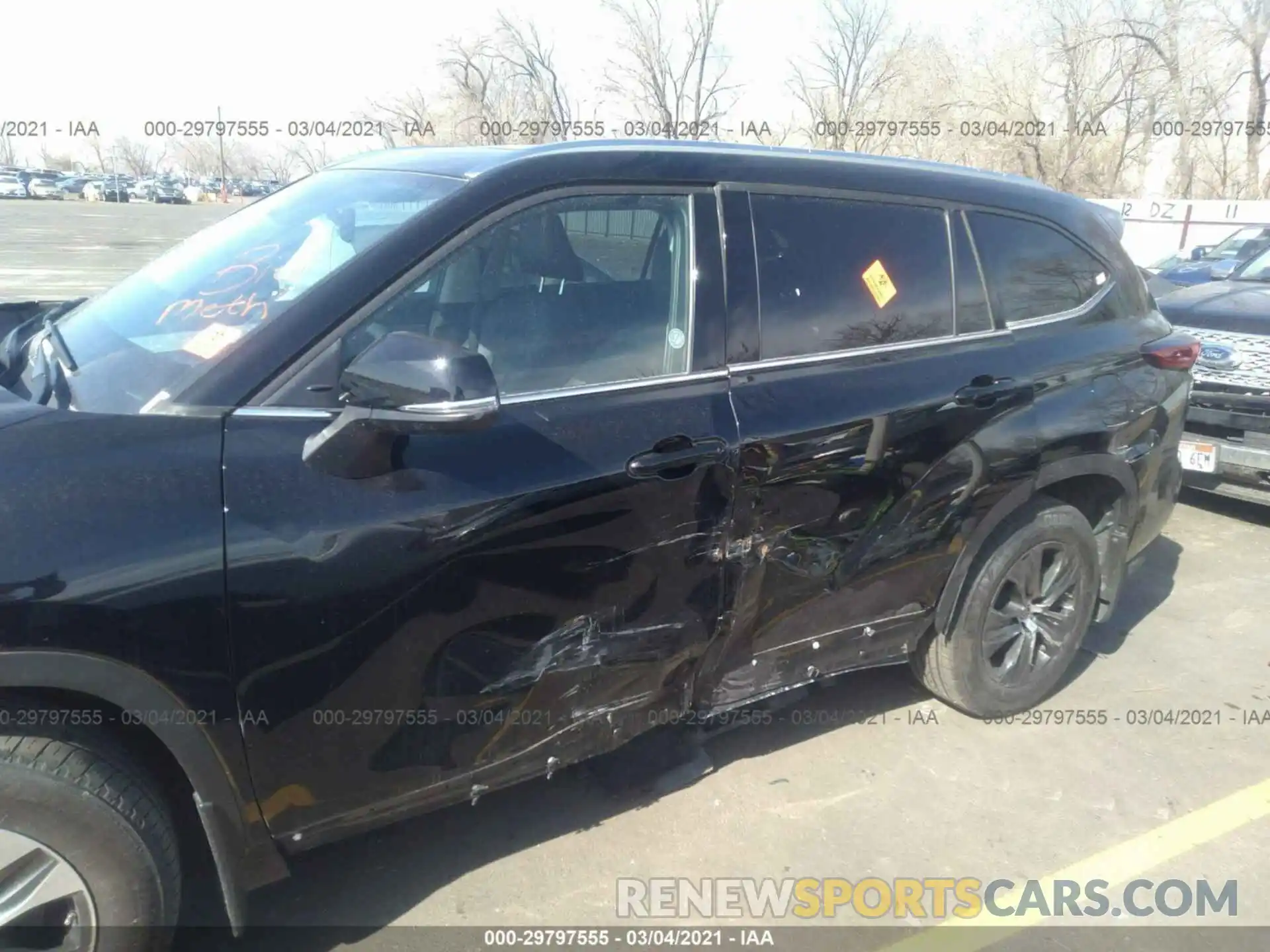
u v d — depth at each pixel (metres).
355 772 2.26
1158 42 25.69
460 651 2.32
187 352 2.21
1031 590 3.58
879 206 3.06
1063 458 3.40
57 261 19.55
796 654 3.07
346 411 2.11
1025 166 26.17
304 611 2.08
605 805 3.10
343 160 3.22
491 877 2.77
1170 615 4.60
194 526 1.97
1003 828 3.07
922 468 3.04
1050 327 3.46
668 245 2.69
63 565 1.85
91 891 1.99
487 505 2.26
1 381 2.32
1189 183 27.11
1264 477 5.24
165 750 2.15
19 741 1.91
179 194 54.66
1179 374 3.86
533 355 2.47
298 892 2.69
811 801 3.16
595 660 2.54
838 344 2.91
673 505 2.54
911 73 24.47
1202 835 3.06
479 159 2.64
